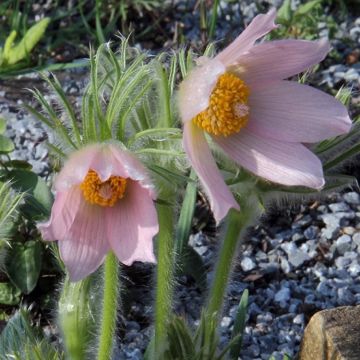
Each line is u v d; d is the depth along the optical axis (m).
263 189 0.34
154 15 0.68
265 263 0.53
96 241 0.31
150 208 0.31
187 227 0.46
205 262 0.51
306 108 0.33
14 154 0.57
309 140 0.32
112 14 0.66
